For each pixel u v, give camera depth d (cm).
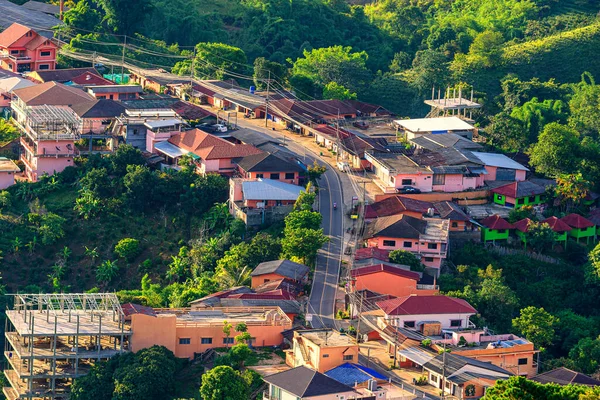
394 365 19475
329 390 17475
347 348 18875
